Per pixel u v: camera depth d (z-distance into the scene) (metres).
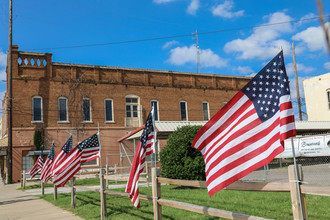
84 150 10.02
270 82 4.13
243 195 10.12
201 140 4.66
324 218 6.38
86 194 13.30
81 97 31.02
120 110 32.53
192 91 36.53
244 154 4.18
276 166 24.48
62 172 10.23
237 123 4.33
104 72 32.62
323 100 33.94
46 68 30.16
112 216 8.15
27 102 28.95
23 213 10.24
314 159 24.94
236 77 39.41
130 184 6.34
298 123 30.02
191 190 12.60
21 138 28.28
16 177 27.59
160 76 35.25
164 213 7.87
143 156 6.07
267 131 4.05
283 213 7.00
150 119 6.21
